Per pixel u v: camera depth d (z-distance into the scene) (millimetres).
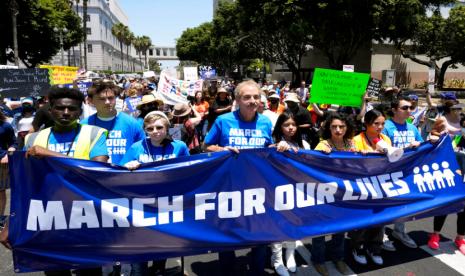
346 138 3885
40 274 3758
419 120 7676
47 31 31484
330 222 3512
